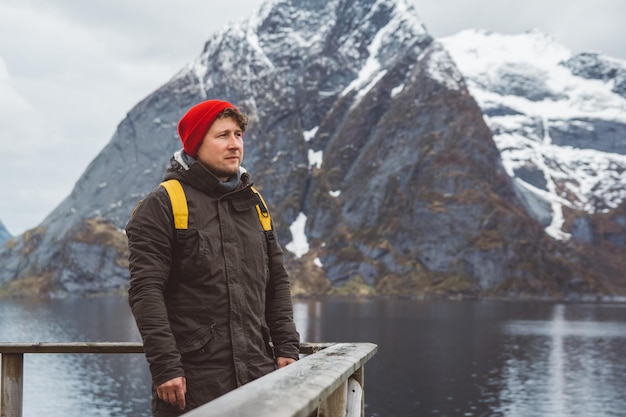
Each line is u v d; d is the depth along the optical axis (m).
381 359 115.31
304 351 4.97
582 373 102.19
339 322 175.25
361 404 4.13
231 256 4.36
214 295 4.28
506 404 79.69
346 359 3.44
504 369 105.75
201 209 4.37
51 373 108.38
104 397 87.88
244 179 4.61
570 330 163.62
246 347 4.27
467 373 101.62
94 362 121.50
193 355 4.20
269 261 4.75
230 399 2.24
